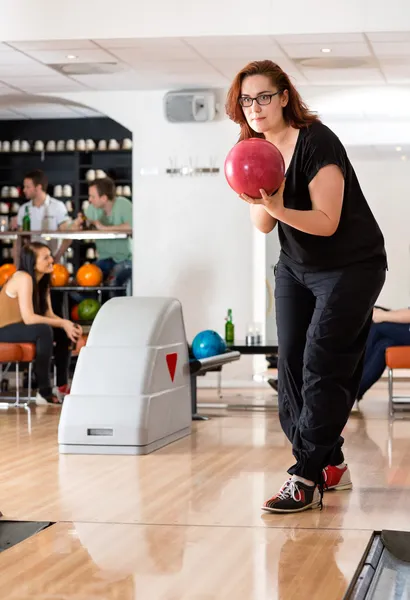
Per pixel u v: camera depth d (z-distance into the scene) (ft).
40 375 28.09
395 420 24.56
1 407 27.71
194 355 24.81
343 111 34.53
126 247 35.27
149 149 34.24
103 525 12.36
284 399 13.74
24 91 34.37
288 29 26.30
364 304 12.85
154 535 11.80
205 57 29.14
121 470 16.84
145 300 20.84
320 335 12.89
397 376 35.53
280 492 13.26
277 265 13.82
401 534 11.78
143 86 33.50
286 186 12.71
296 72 30.86
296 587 9.59
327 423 13.03
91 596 9.32
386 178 50.98
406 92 33.06
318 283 13.01
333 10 26.00
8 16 27.25
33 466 17.37
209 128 34.01
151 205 34.32
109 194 35.17
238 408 27.55
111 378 19.35
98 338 20.03
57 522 12.58
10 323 28.02
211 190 34.06
